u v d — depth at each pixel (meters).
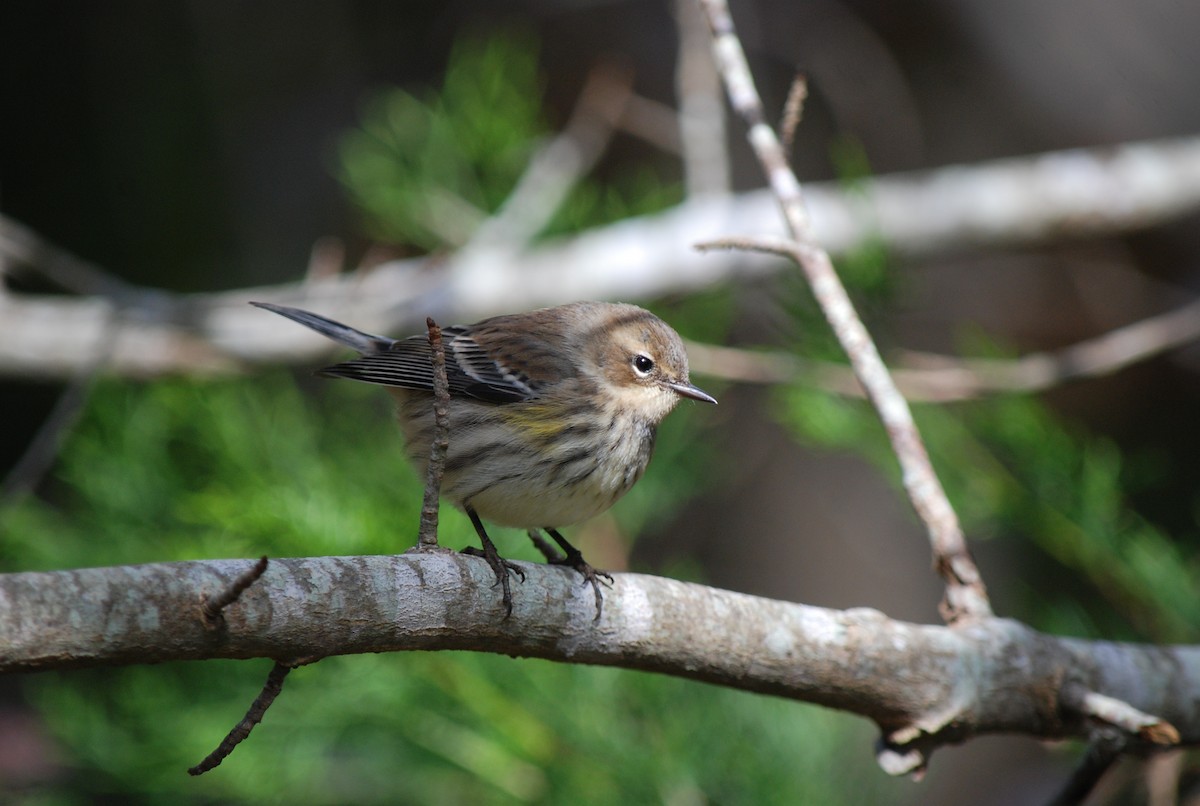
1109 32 16.36
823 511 16.38
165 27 16.83
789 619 6.36
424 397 8.18
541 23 17.48
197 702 8.72
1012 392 9.99
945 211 13.29
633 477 8.22
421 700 8.44
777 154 7.88
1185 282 16.41
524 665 8.49
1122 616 9.22
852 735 8.90
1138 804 9.25
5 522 9.36
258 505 8.25
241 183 17.00
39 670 4.43
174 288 16.38
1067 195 13.28
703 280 12.98
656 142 13.81
